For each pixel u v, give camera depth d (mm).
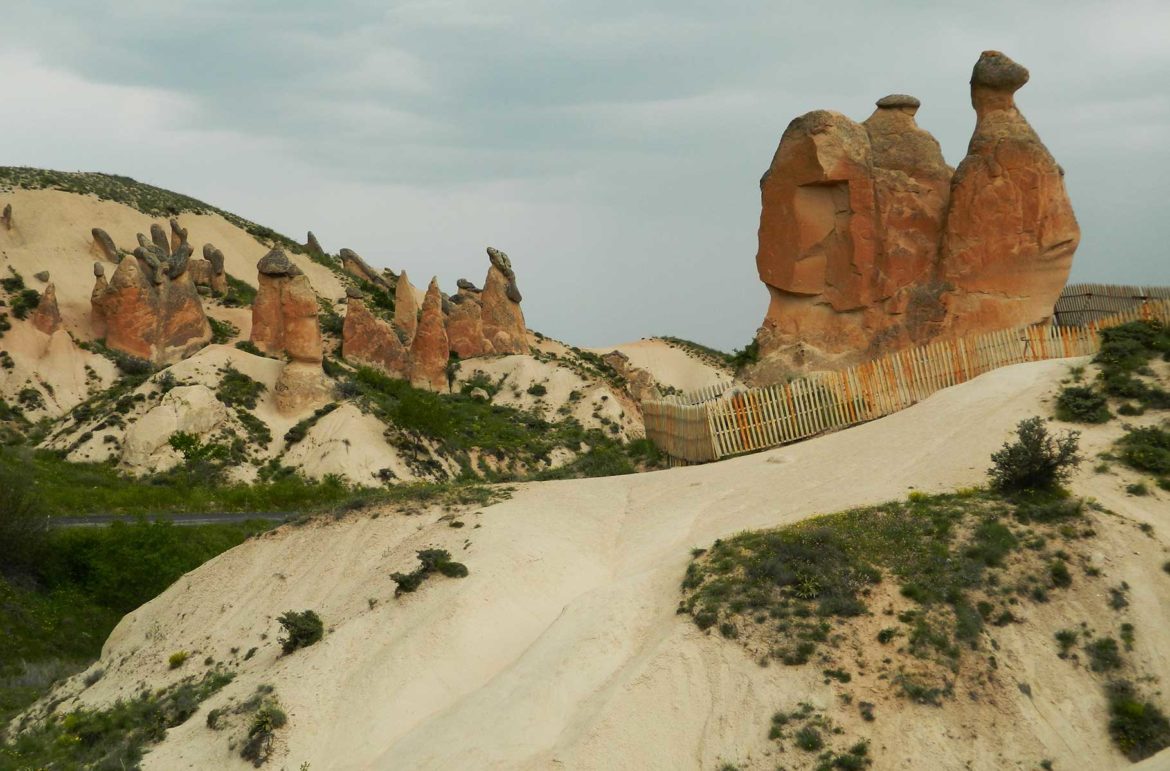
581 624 28094
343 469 75188
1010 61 41000
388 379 96000
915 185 42188
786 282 43438
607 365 125000
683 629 26516
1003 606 25656
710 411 39812
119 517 62594
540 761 24453
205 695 32125
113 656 39219
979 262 40719
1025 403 34125
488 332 118000
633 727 24656
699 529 32438
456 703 27891
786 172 43094
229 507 67750
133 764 28953
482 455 86000
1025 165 40406
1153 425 31688
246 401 81062
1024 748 22969
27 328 90750
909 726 23328
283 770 27406
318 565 37562
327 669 30328
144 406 78000
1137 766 21875
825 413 39062
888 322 42062
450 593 31422
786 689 24469
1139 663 24438
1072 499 28656
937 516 28625
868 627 25469
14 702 40312
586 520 35312
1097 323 39438
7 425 80938
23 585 52188
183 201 139375
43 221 114500
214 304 111812
